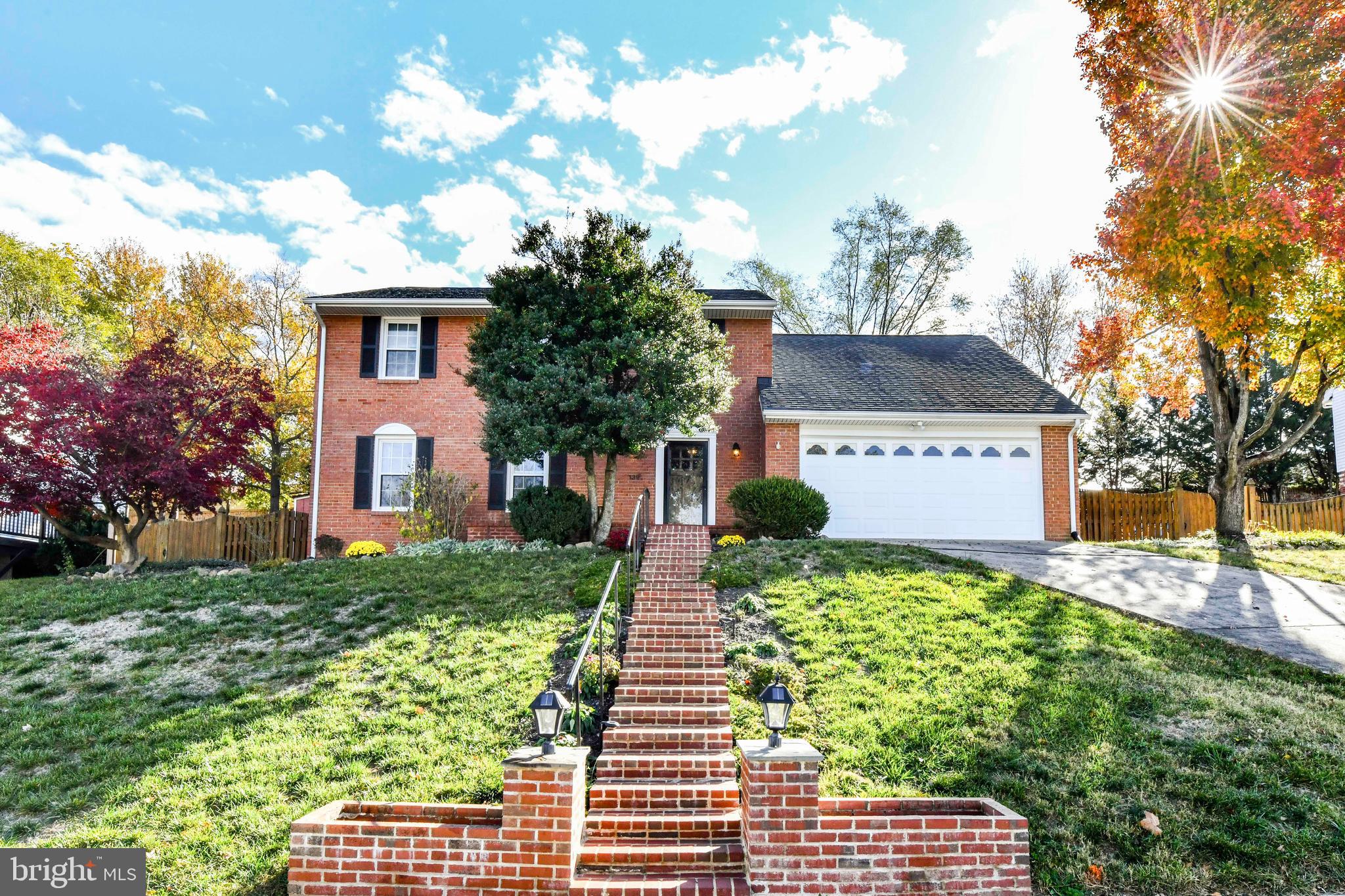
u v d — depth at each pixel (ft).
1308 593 36.65
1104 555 47.03
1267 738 22.04
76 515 52.24
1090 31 49.16
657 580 36.91
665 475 62.13
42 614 36.96
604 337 49.24
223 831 19.11
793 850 16.05
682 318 50.75
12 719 26.48
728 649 29.25
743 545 46.29
